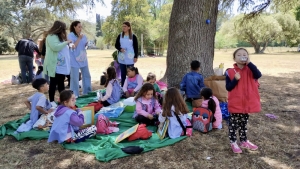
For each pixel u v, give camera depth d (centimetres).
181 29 579
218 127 398
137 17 3144
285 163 297
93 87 806
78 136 354
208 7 571
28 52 855
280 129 404
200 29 573
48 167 299
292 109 519
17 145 358
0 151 340
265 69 1330
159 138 366
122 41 620
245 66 313
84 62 595
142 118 416
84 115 392
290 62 1820
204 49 583
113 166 297
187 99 520
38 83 411
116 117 455
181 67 585
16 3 2430
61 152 334
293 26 3678
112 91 518
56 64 491
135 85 561
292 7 941
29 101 423
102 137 370
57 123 343
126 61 629
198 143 352
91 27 2673
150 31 3306
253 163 298
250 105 308
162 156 316
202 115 385
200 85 506
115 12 3241
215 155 318
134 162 304
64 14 856
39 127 396
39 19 2431
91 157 319
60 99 352
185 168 290
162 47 3369
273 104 560
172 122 366
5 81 966
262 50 3966
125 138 353
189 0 567
